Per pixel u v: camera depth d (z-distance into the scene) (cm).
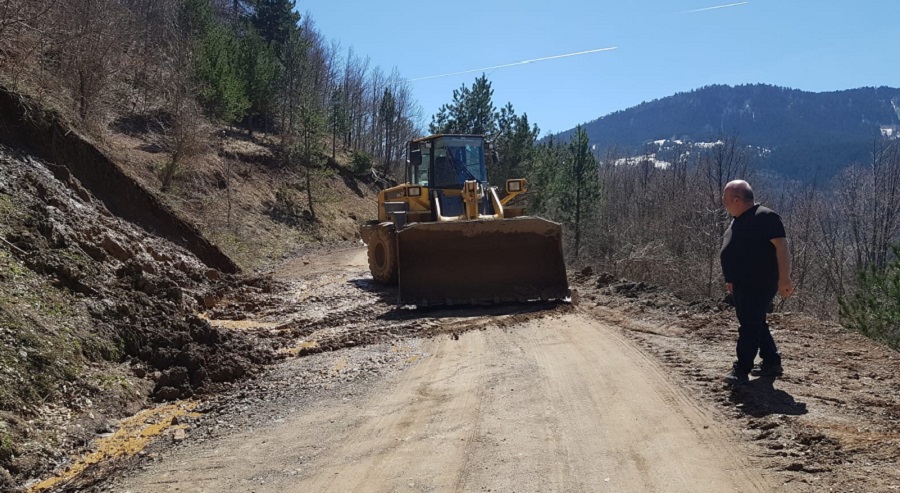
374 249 1332
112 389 611
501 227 1016
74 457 507
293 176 3075
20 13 1277
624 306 925
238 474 434
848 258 3766
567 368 617
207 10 3366
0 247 733
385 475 406
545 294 998
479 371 630
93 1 1889
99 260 861
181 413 599
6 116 1052
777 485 349
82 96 1652
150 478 442
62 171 1067
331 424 518
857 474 347
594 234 3522
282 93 3881
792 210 4509
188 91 2267
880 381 522
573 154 3403
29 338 599
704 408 481
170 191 2003
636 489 362
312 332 889
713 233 3428
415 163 1296
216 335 764
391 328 862
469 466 409
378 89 5609
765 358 550
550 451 423
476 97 2961
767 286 515
